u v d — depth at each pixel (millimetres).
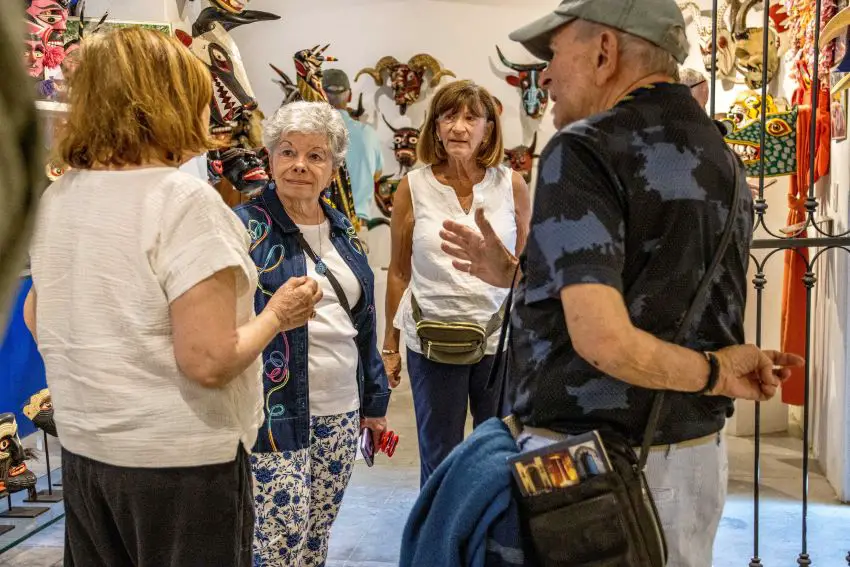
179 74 1562
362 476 4164
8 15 266
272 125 2303
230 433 1564
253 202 2291
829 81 3875
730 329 1387
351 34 6398
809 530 3457
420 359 2887
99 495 1568
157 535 1543
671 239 1282
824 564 3143
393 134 6414
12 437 3291
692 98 1374
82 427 1530
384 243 6398
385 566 3201
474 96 2875
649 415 1322
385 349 3211
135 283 1492
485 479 1360
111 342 1502
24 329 3361
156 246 1494
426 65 6293
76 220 1523
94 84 1521
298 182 2266
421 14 6344
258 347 1566
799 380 4160
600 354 1201
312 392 2279
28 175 272
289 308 1658
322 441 2312
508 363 1463
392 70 6289
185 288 1468
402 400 5648
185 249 1478
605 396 1319
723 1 5410
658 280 1289
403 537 1517
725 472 1471
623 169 1262
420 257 2898
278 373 2166
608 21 1334
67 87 1556
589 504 1285
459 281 2844
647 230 1280
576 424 1344
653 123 1296
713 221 1319
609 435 1312
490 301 2848
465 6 6312
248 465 1669
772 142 4246
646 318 1296
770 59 4988
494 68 6344
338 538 3451
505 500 1344
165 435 1505
